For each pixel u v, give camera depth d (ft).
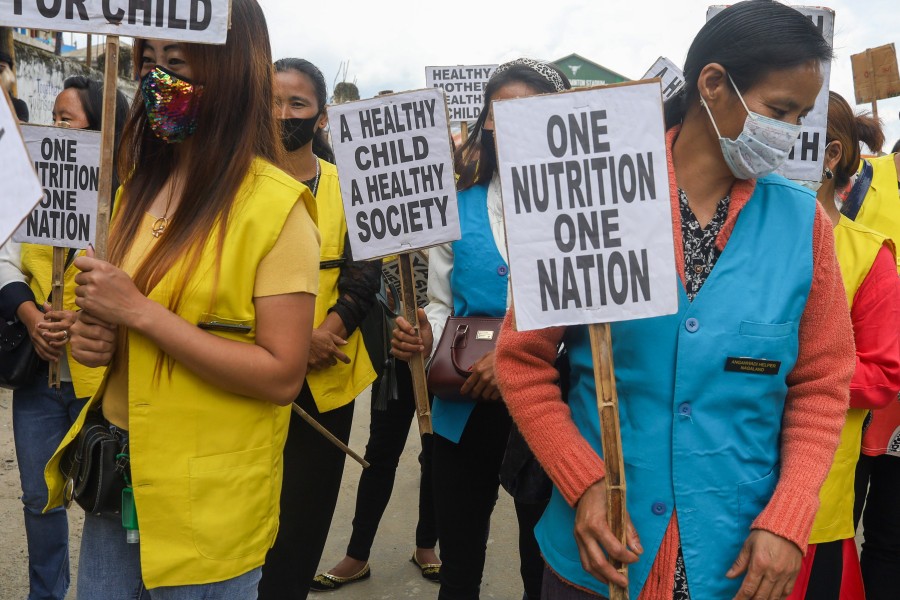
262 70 5.78
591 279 5.17
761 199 5.55
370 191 8.94
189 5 5.37
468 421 8.76
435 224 8.96
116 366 5.82
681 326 5.23
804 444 5.38
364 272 9.68
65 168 8.71
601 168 5.16
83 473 5.62
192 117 5.56
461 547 8.89
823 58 5.28
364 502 12.03
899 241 9.95
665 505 5.26
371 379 9.83
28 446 9.50
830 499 7.48
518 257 5.18
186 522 5.44
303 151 9.89
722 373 5.21
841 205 10.12
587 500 5.19
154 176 6.10
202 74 5.50
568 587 5.66
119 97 10.48
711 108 5.36
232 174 5.54
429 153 8.92
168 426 5.45
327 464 9.13
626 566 5.08
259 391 5.52
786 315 5.26
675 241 5.36
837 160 8.64
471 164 9.62
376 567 12.73
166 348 5.25
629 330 5.32
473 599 9.03
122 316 5.16
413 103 8.87
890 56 15.35
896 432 8.70
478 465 8.80
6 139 4.52
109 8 5.35
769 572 4.99
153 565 5.41
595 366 5.18
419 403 8.85
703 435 5.22
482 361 8.27
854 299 7.40
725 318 5.22
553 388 5.60
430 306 9.80
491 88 9.17
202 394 5.49
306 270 5.68
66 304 9.71
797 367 5.62
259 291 5.57
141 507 5.42
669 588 5.24
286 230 5.61
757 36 5.16
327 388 9.19
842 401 5.49
